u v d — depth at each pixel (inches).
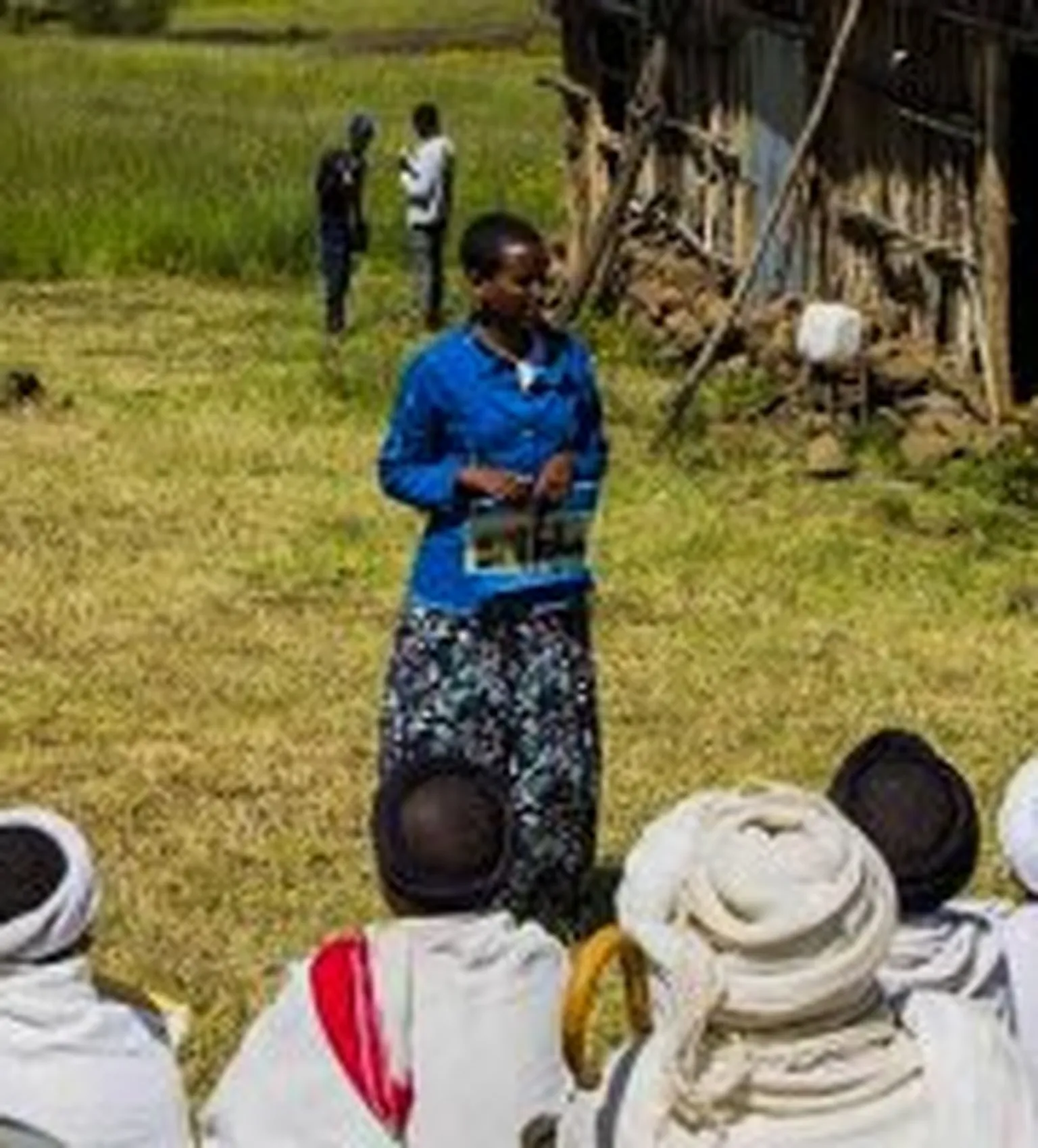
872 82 980.6
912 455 855.7
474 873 255.0
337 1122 247.8
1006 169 887.7
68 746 602.2
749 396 938.7
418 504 446.9
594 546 767.7
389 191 1475.1
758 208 1096.2
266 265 1325.0
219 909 503.8
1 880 254.1
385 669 658.2
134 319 1193.4
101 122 1612.9
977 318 903.7
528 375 443.8
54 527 794.2
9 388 975.6
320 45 2723.9
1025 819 283.9
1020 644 676.1
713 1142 202.4
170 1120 257.8
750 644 673.0
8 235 1327.5
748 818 206.7
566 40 1311.5
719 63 1135.6
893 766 270.7
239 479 860.6
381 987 250.5
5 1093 252.2
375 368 1047.6
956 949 265.7
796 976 199.9
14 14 2849.4
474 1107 249.0
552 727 450.6
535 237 444.8
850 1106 202.8
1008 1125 204.1
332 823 550.9
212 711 625.6
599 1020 431.2
